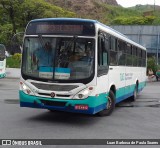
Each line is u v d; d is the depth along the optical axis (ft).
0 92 61.16
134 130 31.71
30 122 33.12
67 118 36.47
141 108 47.96
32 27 33.73
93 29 32.42
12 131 28.78
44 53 32.71
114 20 229.04
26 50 33.65
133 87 54.65
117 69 41.83
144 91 77.77
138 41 162.61
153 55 160.76
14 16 141.08
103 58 34.53
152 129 32.63
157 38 160.25
